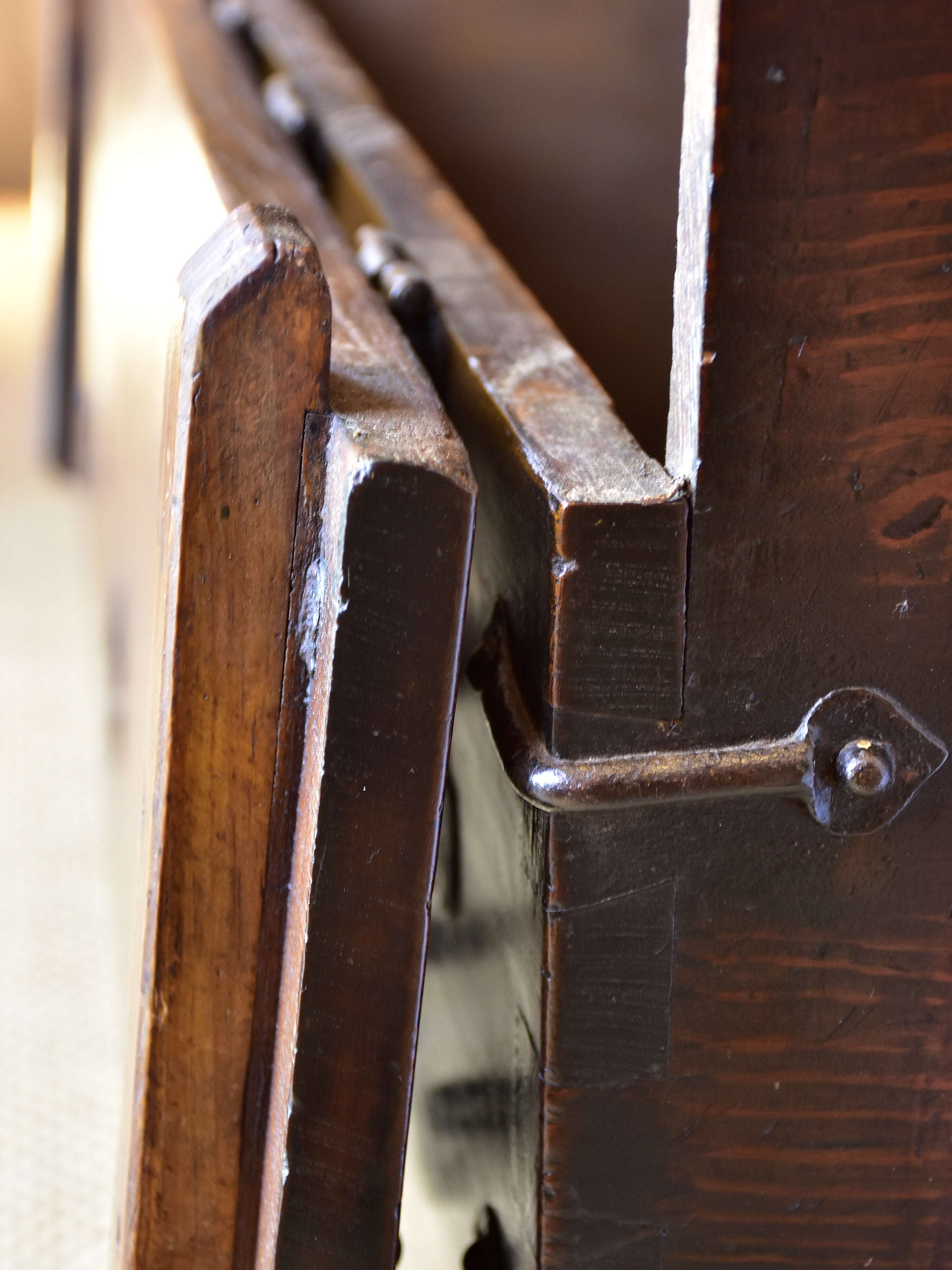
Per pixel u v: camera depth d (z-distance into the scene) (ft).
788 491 1.45
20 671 5.02
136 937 1.61
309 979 1.46
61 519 6.39
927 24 1.37
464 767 1.76
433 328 1.87
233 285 1.40
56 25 5.63
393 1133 1.51
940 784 1.54
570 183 3.54
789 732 1.50
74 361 6.12
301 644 1.46
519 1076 1.61
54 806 4.24
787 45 1.36
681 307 1.44
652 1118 1.57
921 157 1.40
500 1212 1.70
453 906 1.84
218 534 1.44
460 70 3.45
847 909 1.55
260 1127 1.55
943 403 1.45
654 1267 1.62
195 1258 1.57
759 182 1.38
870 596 1.48
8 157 12.60
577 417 1.59
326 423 1.43
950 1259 1.68
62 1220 2.78
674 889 1.52
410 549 1.38
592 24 3.45
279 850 1.50
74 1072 3.22
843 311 1.42
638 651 1.46
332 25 3.37
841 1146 1.62
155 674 1.55
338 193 2.39
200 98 2.16
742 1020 1.56
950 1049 1.61
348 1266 1.53
